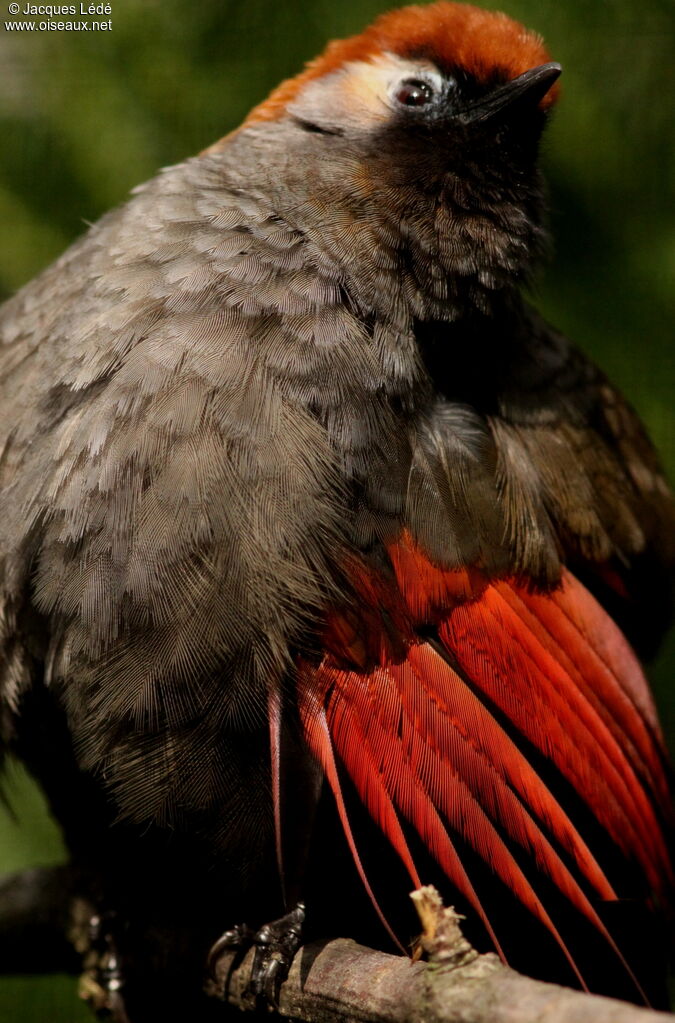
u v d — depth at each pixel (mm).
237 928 2172
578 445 2207
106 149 2240
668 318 2244
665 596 2236
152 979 2189
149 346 2164
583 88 2234
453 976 2111
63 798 2193
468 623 2170
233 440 2158
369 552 2162
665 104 2234
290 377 2164
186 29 2236
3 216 2242
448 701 2162
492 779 2162
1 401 2178
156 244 2176
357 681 2158
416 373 2178
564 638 2182
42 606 2162
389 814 2154
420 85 2195
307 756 2156
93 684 2160
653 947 2186
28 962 2219
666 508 2232
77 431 2162
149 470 2158
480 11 2205
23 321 2186
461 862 2170
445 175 2188
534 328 2211
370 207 2182
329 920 2178
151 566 2156
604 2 2232
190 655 2156
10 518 2166
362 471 2164
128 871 2189
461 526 2172
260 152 2189
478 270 2186
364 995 2133
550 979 2184
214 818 2160
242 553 2156
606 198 2238
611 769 2180
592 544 2203
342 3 2240
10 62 2236
